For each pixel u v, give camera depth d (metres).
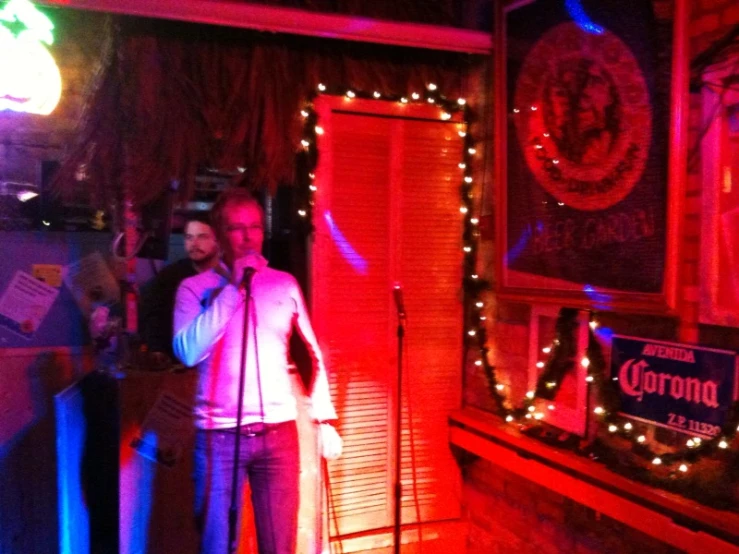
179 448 2.61
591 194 2.44
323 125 2.96
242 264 2.13
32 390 2.71
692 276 2.13
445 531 3.26
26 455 2.71
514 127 2.78
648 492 2.13
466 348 3.28
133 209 2.69
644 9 2.20
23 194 2.66
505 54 2.80
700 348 2.09
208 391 2.17
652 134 2.19
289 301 2.29
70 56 2.67
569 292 2.54
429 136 3.18
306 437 2.91
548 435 2.67
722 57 2.02
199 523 2.18
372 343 3.12
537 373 2.81
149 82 2.64
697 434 2.09
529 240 2.74
